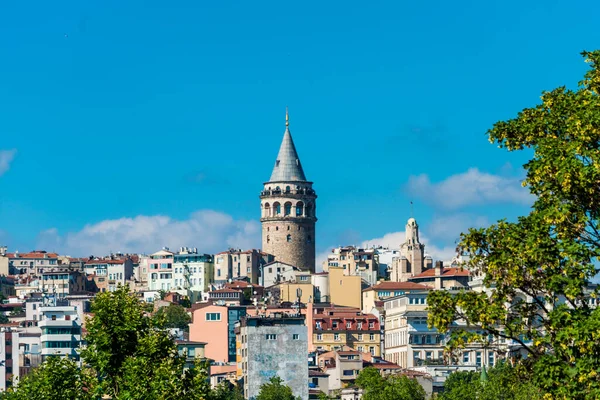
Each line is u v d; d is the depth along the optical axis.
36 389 164.75
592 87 126.75
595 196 118.88
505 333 120.62
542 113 128.50
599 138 120.31
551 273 117.25
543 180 122.19
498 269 120.00
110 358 167.00
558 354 114.62
